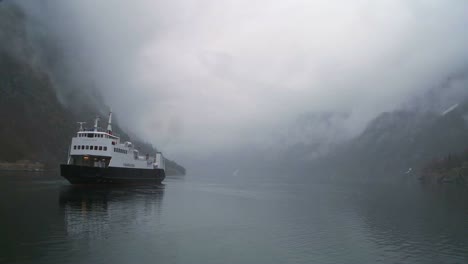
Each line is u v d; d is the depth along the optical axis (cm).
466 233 5184
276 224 5734
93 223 4969
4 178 12512
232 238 4581
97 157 10019
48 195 7612
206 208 7425
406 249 4269
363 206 8719
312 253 3997
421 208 8306
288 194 13012
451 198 11312
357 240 4669
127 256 3544
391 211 7669
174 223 5378
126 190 9969
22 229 4356
